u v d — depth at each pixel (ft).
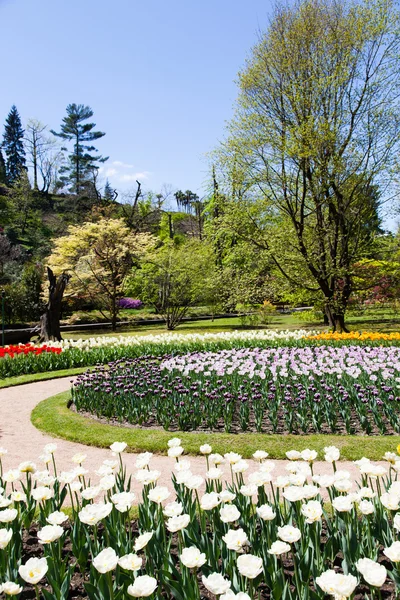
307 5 63.41
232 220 69.26
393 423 21.76
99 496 14.99
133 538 10.92
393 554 7.02
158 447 21.22
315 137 60.54
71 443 22.81
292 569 9.53
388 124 63.21
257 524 10.87
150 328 100.27
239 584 7.91
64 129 244.63
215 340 53.11
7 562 8.79
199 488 15.64
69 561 10.02
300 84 63.10
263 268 69.97
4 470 18.76
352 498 8.49
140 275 99.09
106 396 27.02
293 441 20.65
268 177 65.51
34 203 224.94
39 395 33.78
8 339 75.15
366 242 68.44
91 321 111.86
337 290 68.39
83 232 99.19
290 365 35.53
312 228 67.46
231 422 24.34
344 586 5.75
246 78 65.72
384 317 95.14
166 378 29.84
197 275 93.30
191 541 9.02
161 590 8.35
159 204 180.45
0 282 115.96
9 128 273.33
